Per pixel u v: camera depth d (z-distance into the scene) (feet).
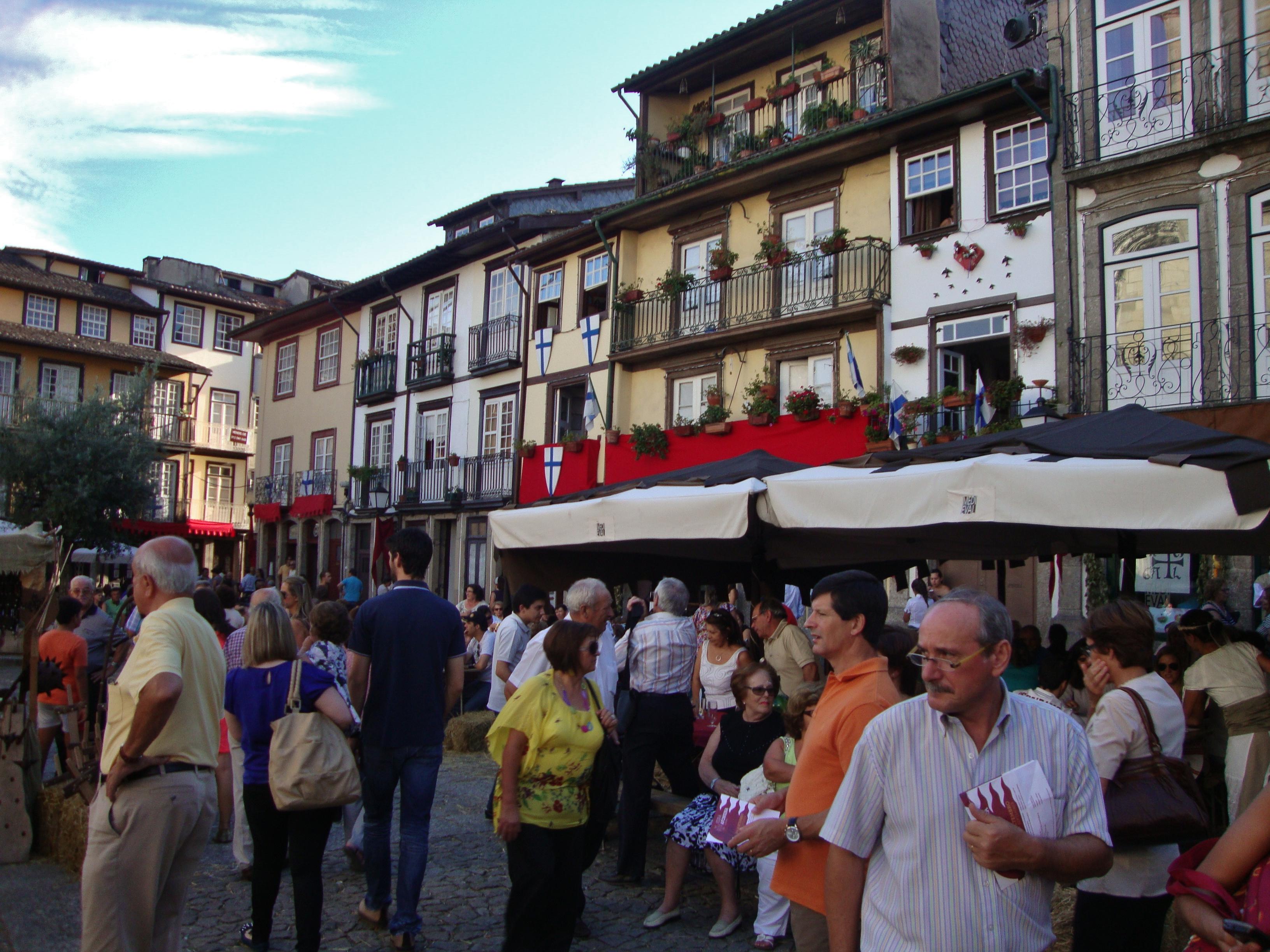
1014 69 64.59
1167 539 21.71
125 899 11.96
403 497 85.30
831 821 8.37
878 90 58.29
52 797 20.84
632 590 48.52
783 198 59.62
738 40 63.93
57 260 130.62
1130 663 12.02
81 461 83.92
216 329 139.95
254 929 15.28
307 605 23.27
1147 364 42.16
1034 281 46.98
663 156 70.03
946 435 46.70
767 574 24.99
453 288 86.33
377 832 16.42
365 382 94.63
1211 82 41.11
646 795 19.54
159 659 12.00
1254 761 17.84
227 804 22.34
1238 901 6.59
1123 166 43.27
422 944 15.83
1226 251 40.50
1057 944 13.98
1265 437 38.34
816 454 54.08
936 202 53.21
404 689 16.05
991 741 7.85
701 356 63.05
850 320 54.60
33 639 21.33
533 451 71.67
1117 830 10.77
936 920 7.66
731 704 21.22
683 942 16.28
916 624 42.60
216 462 134.92
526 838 13.84
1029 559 45.73
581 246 73.10
